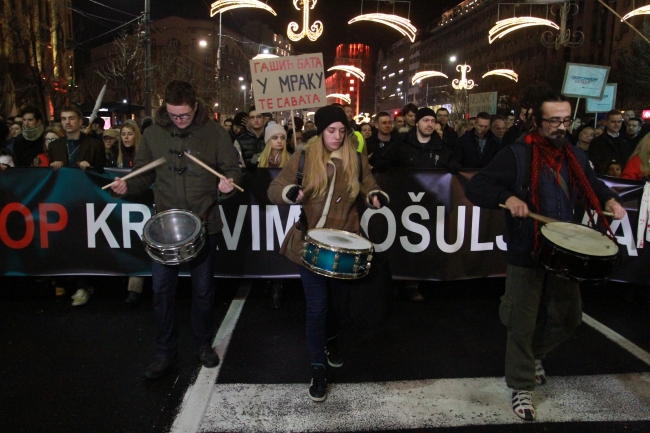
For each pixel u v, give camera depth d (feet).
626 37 159.53
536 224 10.53
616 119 25.08
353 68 140.36
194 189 12.46
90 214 17.33
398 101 422.41
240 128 29.58
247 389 12.07
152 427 10.55
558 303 11.20
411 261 17.66
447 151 19.45
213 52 287.89
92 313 16.69
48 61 96.89
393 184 17.40
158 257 11.56
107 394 11.77
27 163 22.59
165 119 12.51
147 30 67.56
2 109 73.31
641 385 12.44
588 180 11.06
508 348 11.37
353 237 11.33
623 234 17.47
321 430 10.49
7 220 17.30
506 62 239.50
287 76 20.74
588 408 11.41
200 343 13.28
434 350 14.32
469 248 17.76
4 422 10.61
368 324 11.14
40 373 12.68
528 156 10.81
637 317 16.97
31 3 80.28
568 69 30.60
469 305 17.90
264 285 19.90
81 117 18.33
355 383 12.41
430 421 10.85
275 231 17.61
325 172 11.45
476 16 274.36
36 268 17.49
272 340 14.85
